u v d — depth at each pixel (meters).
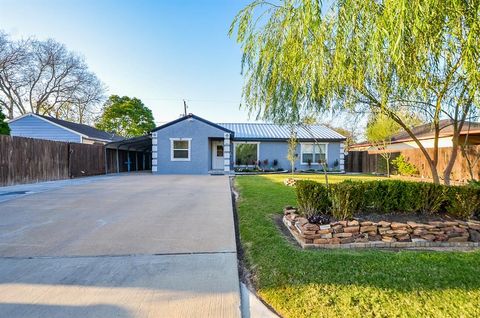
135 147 21.77
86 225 5.11
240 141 19.23
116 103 32.41
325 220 4.26
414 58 3.12
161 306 2.50
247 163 19.38
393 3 2.70
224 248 3.96
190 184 11.42
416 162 14.28
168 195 8.51
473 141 12.12
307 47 3.65
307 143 19.41
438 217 4.59
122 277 3.06
